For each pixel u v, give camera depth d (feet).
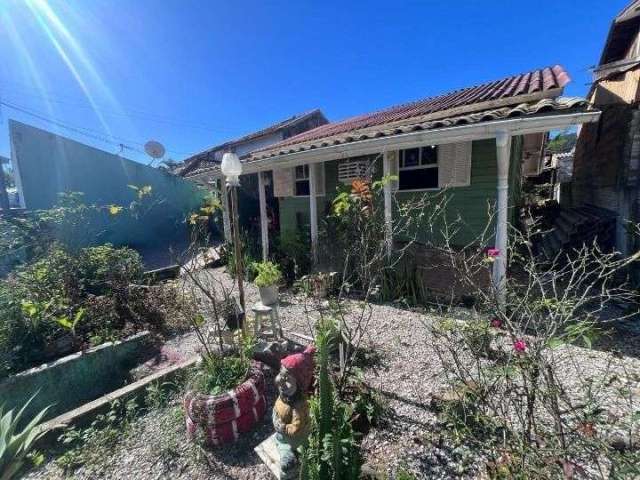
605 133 20.66
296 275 21.08
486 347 8.60
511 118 12.12
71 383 12.26
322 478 5.69
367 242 14.06
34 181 40.01
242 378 9.23
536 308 6.48
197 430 8.42
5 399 10.89
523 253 19.34
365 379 10.21
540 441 5.91
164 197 48.03
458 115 16.55
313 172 21.42
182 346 14.60
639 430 6.41
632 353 10.47
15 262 20.25
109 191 44.11
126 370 13.55
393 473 6.84
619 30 21.63
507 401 7.15
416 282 16.57
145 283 21.72
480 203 18.76
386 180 14.47
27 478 7.93
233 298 12.92
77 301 15.98
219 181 32.58
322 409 5.92
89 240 23.47
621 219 17.99
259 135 57.16
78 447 8.57
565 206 31.48
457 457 7.03
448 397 8.30
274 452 7.42
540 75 19.57
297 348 11.44
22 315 13.05
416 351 11.75
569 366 9.70
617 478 4.76
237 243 11.66
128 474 7.77
